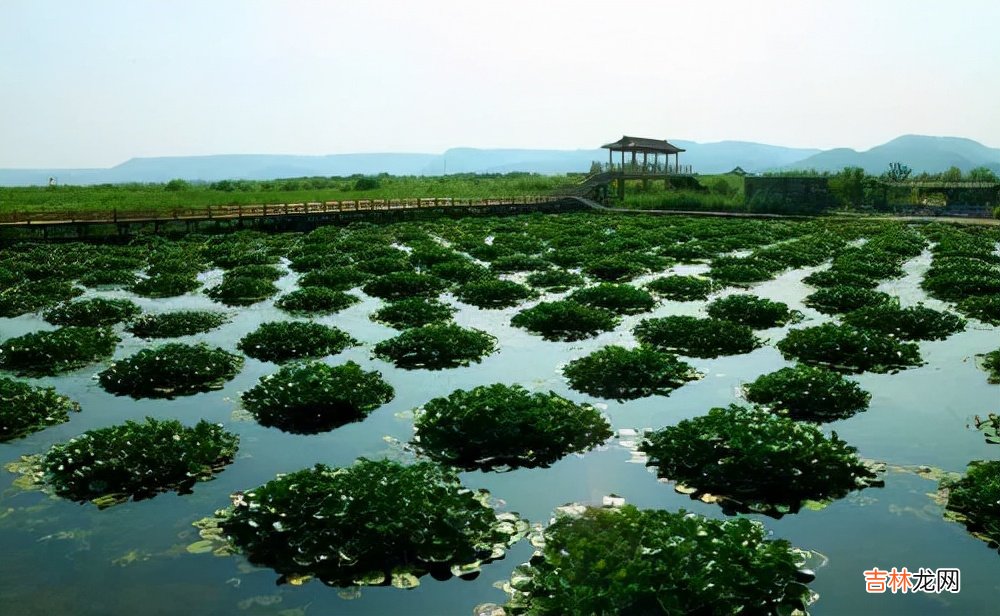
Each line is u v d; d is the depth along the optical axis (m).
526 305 22.66
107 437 10.75
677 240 39.66
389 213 51.69
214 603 7.54
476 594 7.65
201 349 15.77
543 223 48.56
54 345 16.34
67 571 8.12
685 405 13.17
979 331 18.94
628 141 71.75
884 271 27.88
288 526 8.38
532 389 14.16
